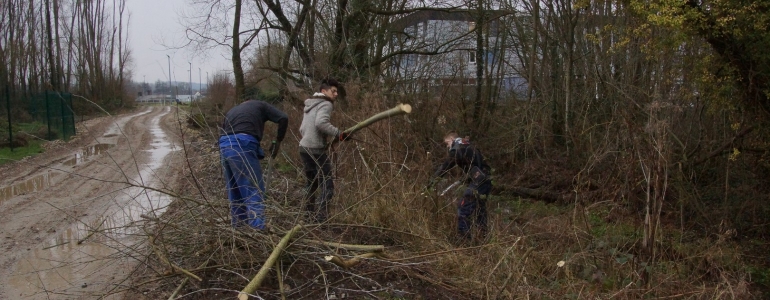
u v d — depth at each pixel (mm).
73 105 31484
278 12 15367
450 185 6512
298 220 4902
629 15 8633
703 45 7516
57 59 38438
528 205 8922
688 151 8266
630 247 5605
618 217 6207
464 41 14648
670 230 6930
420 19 15625
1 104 21312
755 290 5852
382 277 4730
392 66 15383
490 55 15508
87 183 10023
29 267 5234
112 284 4469
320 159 6016
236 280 4453
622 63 10070
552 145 11664
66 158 14148
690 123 8297
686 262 5836
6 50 31078
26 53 33656
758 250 7121
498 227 6051
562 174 9781
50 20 36281
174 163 11633
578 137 9969
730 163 8258
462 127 11461
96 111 34125
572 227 5918
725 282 5035
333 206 5879
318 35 15008
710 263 5730
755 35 6719
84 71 41969
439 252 4812
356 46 14430
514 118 11695
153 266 4707
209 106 8008
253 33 15875
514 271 4789
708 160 8250
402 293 4449
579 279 5062
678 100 7680
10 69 31047
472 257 5090
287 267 4617
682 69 7871
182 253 4621
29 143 16625
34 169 11867
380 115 5543
